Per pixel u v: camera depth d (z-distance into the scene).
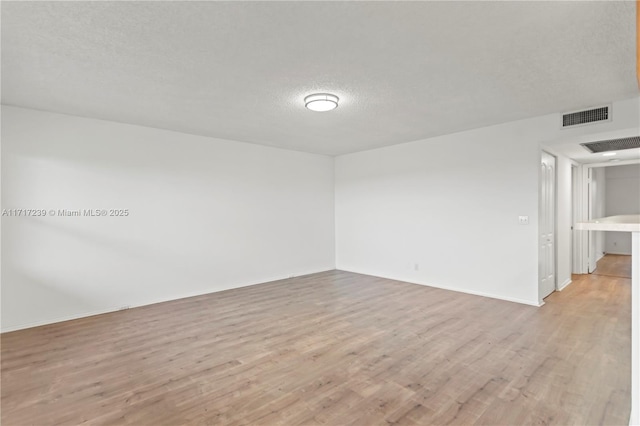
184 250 4.98
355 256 6.74
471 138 4.88
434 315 3.96
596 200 7.43
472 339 3.22
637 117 3.51
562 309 4.12
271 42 2.36
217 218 5.34
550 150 4.67
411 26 2.16
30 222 3.78
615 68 2.80
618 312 4.00
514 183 4.46
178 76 2.92
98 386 2.45
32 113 3.80
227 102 3.61
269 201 6.03
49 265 3.89
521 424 1.97
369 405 2.18
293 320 3.85
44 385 2.46
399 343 3.15
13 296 3.67
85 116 4.11
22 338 3.40
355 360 2.82
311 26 2.15
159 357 2.92
